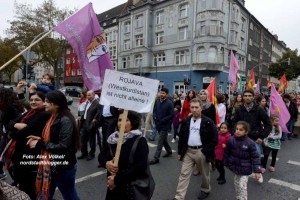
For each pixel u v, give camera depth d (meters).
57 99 2.86
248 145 3.80
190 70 31.28
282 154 7.58
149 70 36.28
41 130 2.90
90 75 4.57
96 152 7.09
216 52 29.86
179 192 3.95
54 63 34.34
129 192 2.48
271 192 4.64
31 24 30.69
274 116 5.73
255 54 45.06
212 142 4.03
